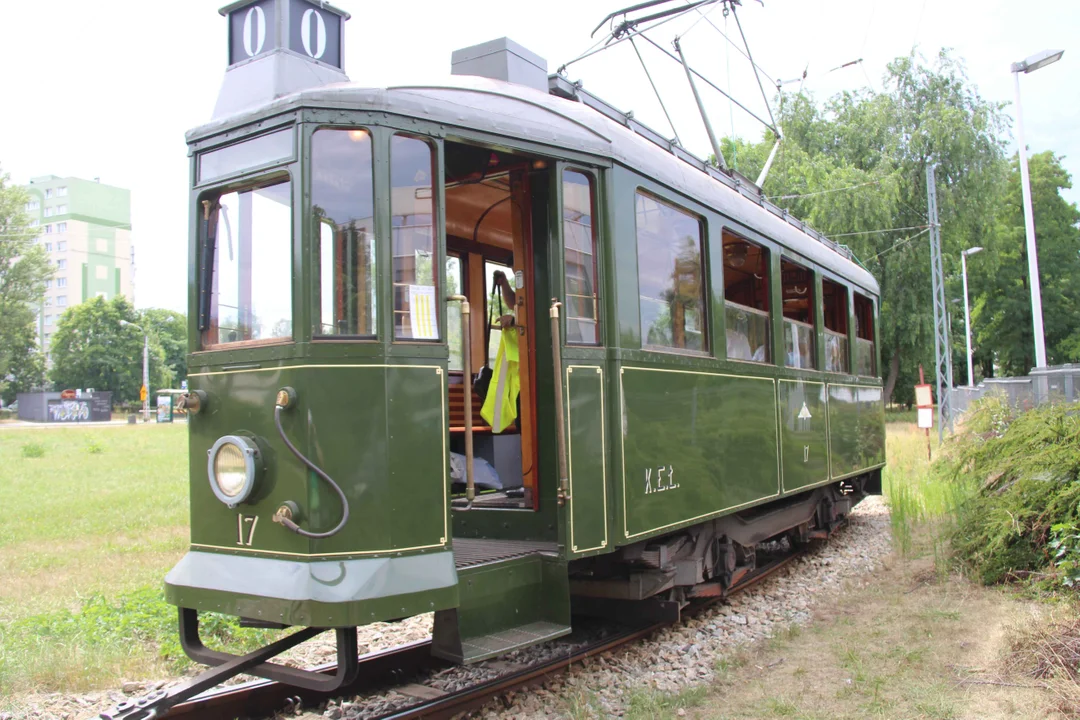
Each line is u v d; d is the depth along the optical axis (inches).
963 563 287.4
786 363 299.4
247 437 153.5
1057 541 251.4
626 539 187.3
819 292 343.6
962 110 1216.2
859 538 398.0
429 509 152.6
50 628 222.8
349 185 151.9
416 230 156.9
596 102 223.8
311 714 165.0
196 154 171.3
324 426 145.5
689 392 221.6
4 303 2006.6
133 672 198.8
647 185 208.4
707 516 226.7
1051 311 1747.0
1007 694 173.0
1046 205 1760.6
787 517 319.9
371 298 150.5
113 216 4094.5
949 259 1256.8
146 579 304.8
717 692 184.9
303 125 149.8
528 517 191.2
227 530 157.8
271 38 165.6
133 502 518.0
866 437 405.4
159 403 2198.6
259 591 145.4
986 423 421.4
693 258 236.1
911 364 1320.1
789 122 1252.5
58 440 1236.5
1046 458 276.4
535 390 190.1
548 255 187.8
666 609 222.5
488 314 249.4
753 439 262.7
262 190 159.2
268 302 155.3
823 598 275.3
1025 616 218.4
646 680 193.6
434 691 173.0
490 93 176.2
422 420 153.5
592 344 185.9
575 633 230.7
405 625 240.4
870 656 205.9
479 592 159.8
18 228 2023.9
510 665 195.3
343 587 139.8
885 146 1208.2
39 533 407.5
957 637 217.6
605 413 185.8
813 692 182.1
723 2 300.2
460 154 194.5
